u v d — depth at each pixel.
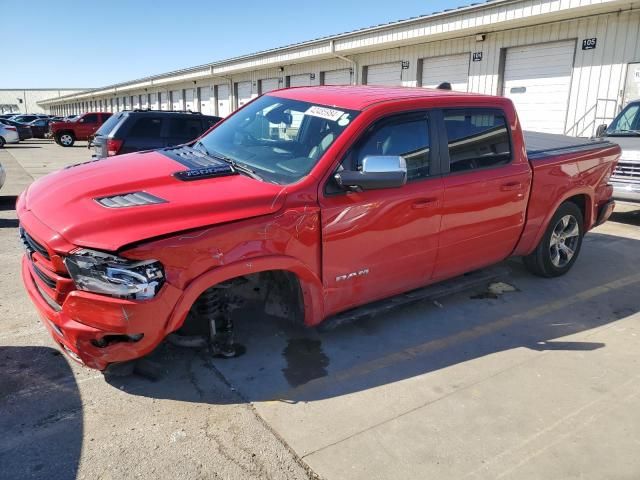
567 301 4.92
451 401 3.24
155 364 3.42
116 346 2.87
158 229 2.78
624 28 11.62
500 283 5.35
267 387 3.32
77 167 3.77
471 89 15.26
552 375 3.58
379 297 3.93
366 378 3.47
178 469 2.57
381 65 18.59
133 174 3.34
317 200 3.30
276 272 3.61
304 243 3.26
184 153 3.94
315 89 4.35
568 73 12.88
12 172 15.28
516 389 3.39
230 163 3.68
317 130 3.66
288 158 3.57
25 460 2.58
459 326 4.32
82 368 3.45
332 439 2.84
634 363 3.77
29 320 4.16
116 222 2.77
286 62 22.56
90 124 29.95
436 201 3.92
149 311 2.78
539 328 4.33
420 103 3.93
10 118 40.66
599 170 5.58
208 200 3.00
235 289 3.62
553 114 13.38
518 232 4.77
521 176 4.59
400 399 3.24
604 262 6.15
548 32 13.09
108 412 2.99
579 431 2.97
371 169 3.26
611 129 9.04
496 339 4.11
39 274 3.13
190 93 36.28
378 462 2.67
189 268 2.86
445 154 4.05
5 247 6.42
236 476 2.54
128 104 52.75
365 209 3.50
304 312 3.47
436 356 3.81
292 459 2.67
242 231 3.00
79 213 2.88
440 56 16.17
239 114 4.55
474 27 13.75
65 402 3.07
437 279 4.31
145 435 2.81
